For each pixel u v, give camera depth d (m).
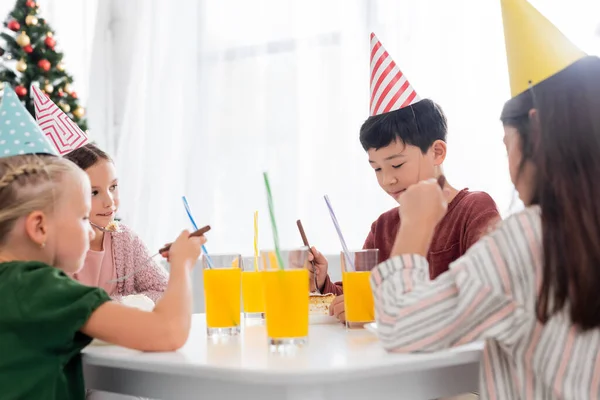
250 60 3.77
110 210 2.03
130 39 4.05
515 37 1.08
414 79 3.23
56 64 3.51
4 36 3.44
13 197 1.15
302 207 3.56
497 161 3.02
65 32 4.16
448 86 3.15
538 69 1.03
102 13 4.09
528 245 1.00
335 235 3.46
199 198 3.82
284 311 1.07
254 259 1.50
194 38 3.89
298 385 0.89
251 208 3.70
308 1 3.59
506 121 1.08
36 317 1.05
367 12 3.43
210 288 1.25
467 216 1.66
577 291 0.96
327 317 1.42
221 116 3.83
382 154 1.67
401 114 1.67
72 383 1.11
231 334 1.26
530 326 1.00
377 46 1.70
